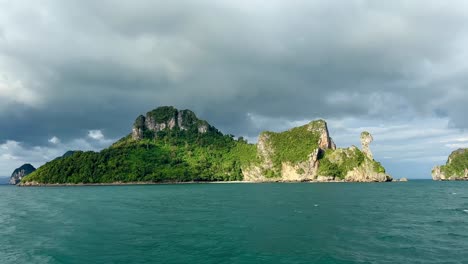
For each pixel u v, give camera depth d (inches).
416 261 1165.1
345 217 2230.6
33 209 2952.8
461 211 2603.3
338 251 1294.3
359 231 1708.9
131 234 1658.5
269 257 1213.7
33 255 1269.7
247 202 3459.6
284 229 1770.4
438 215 2351.1
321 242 1448.1
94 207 3034.0
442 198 4033.0
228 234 1633.9
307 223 1972.2
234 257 1214.3
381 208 2805.1
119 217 2299.5
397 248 1343.5
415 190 6023.6
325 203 3282.5
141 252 1296.8
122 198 4293.8
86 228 1850.4
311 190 5964.6
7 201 4023.1
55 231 1769.2
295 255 1237.7
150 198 4242.1
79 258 1221.1
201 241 1476.4
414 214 2404.0
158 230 1766.7
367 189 6318.9
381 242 1449.3
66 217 2330.2
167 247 1370.6
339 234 1627.7
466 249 1327.5
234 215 2358.5
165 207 2989.7
